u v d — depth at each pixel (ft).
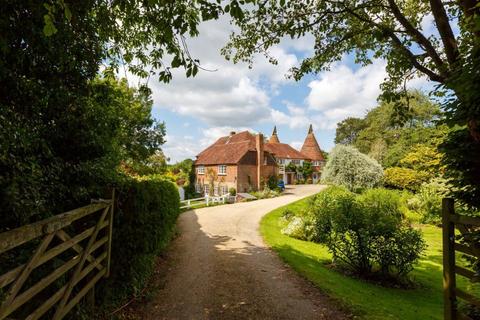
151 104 70.33
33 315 9.92
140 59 23.31
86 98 18.62
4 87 13.16
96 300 17.04
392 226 28.73
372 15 25.00
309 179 176.55
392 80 26.73
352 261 30.37
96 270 16.24
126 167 62.85
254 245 37.22
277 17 25.11
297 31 24.57
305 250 36.88
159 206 24.81
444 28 16.87
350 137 205.26
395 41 20.44
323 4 23.40
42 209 12.89
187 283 23.38
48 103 15.25
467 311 12.94
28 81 13.75
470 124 12.30
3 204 10.96
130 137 67.97
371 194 69.56
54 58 14.87
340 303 19.90
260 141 132.36
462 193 13.89
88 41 17.75
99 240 15.99
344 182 87.15
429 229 59.77
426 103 106.52
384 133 131.95
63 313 12.32
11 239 8.40
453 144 13.73
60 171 14.82
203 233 43.78
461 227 13.10
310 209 53.57
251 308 19.13
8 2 11.70
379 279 29.12
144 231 20.89
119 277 18.97
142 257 21.35
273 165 141.90
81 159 17.15
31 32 13.01
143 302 19.39
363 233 29.12
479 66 10.75
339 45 27.14
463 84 11.06
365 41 27.20
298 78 28.50
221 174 132.87
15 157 11.51
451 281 13.58
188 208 73.77
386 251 28.35
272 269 27.48
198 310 18.69
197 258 30.68
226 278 24.73
